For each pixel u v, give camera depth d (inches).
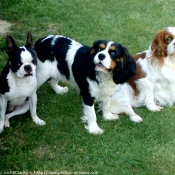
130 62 102.5
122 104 112.4
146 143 104.4
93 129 107.4
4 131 106.9
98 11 161.3
